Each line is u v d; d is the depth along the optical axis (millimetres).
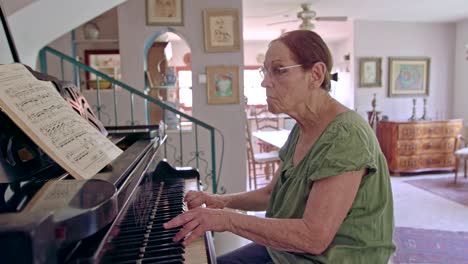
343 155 940
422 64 5469
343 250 1000
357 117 1047
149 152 1265
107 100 3469
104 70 3682
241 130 3613
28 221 418
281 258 1124
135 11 3416
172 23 3453
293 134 1287
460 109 5488
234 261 1261
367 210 1013
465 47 5312
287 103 1088
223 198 1328
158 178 1561
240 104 3594
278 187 1213
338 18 4387
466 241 2758
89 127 932
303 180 1034
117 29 3668
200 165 3590
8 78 823
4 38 1609
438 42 5492
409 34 5387
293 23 5344
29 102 784
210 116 3580
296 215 1053
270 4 4188
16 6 1632
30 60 2102
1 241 397
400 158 4918
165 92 3703
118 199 655
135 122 3492
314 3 4176
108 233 606
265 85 1104
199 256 974
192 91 3547
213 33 3490
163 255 835
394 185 4414
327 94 1118
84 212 481
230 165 3629
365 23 5234
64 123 829
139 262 813
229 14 3494
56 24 1974
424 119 5062
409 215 3346
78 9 1962
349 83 5746
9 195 571
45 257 423
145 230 948
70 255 518
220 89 3553
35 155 853
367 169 970
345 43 6715
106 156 854
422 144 4938
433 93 5566
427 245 2695
